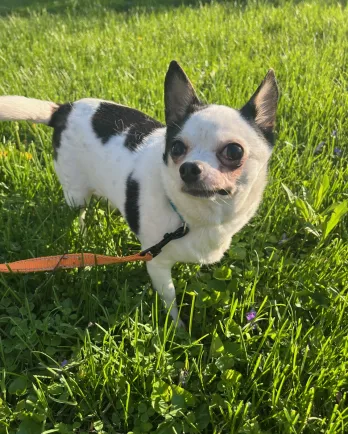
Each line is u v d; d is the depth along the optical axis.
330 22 1.17
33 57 0.98
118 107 0.49
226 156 0.35
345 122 0.72
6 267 0.43
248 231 0.52
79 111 0.49
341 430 0.34
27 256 0.49
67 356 0.41
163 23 1.20
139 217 0.42
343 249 0.49
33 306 0.44
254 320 0.41
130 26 1.19
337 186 0.57
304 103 0.77
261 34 1.11
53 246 0.49
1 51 1.00
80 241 0.51
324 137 0.70
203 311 0.44
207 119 0.36
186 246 0.40
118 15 1.34
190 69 0.86
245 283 0.46
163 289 0.44
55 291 0.45
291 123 0.73
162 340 0.40
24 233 0.51
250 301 0.43
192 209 0.37
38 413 0.35
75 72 0.89
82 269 0.45
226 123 0.36
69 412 0.37
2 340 0.41
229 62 0.92
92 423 0.36
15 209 0.55
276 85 0.39
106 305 0.46
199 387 0.38
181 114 0.39
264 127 0.39
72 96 0.78
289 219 0.54
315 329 0.41
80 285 0.46
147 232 0.42
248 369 0.39
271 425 0.36
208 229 0.40
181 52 0.99
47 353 0.40
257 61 0.92
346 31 1.12
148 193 0.40
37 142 0.70
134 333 0.39
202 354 0.41
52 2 1.55
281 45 1.02
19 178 0.59
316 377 0.38
